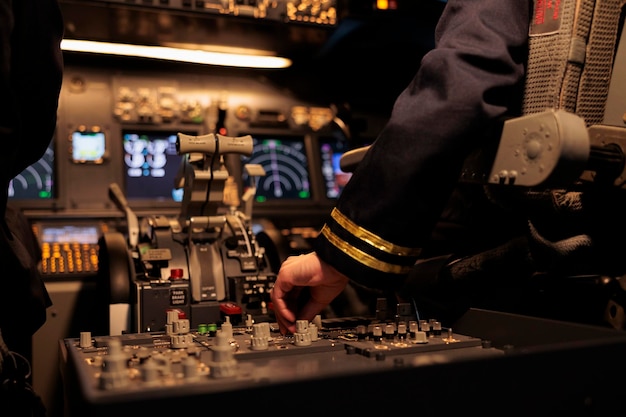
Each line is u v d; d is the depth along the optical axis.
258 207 3.30
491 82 1.25
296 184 3.47
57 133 3.06
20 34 1.41
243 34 3.18
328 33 3.20
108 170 3.08
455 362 0.90
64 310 2.37
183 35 3.17
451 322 1.46
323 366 1.06
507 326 1.31
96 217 2.89
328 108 3.64
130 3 2.79
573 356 0.99
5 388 1.29
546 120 1.09
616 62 1.40
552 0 1.36
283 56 3.50
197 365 1.01
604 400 1.01
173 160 3.25
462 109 1.21
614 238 1.41
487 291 1.56
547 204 1.38
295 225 3.33
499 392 0.93
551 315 1.45
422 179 1.23
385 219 1.25
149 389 0.83
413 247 1.28
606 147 1.23
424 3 3.12
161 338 1.37
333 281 1.35
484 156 1.25
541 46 1.37
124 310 2.01
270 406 0.80
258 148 3.46
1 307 1.50
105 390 0.84
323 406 0.83
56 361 2.34
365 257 1.25
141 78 3.31
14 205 2.89
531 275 1.51
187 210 2.21
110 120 3.17
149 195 3.15
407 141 1.23
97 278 2.36
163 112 3.27
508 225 1.61
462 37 1.30
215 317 2.07
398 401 0.87
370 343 1.25
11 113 1.31
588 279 1.34
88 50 3.20
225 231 2.38
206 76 3.47
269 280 2.20
